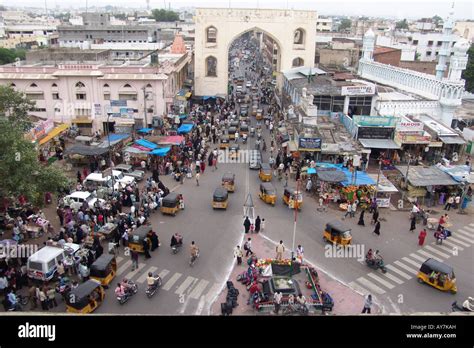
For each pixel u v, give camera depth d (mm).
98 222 25438
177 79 60875
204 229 27141
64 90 47438
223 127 51344
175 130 46000
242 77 92688
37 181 23266
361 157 37344
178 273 22016
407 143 38625
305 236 26578
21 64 54250
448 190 32344
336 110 47500
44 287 18875
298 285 20078
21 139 23609
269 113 59438
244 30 67500
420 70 66062
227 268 22625
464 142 39344
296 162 37750
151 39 105250
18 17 199375
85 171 34594
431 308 19672
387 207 31109
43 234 25125
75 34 105375
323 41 97312
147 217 27625
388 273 22578
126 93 47812
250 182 35719
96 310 18703
